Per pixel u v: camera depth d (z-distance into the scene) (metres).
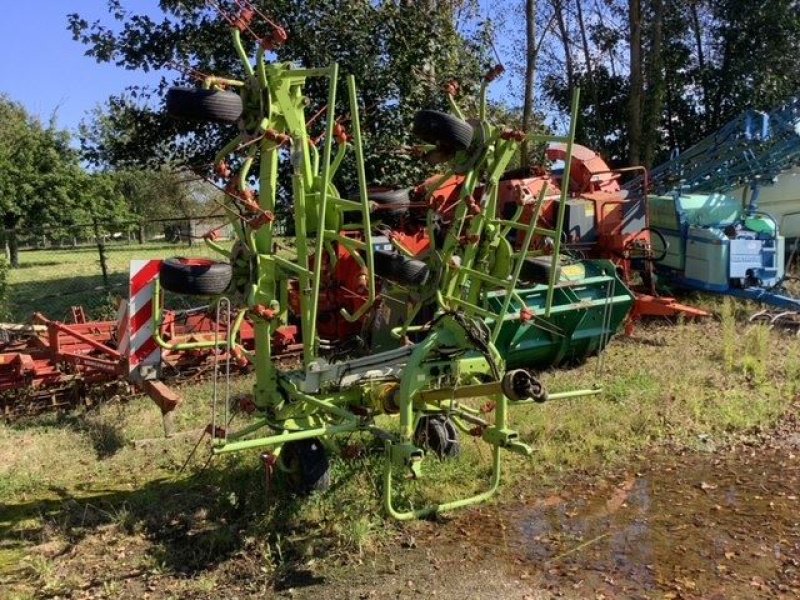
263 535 5.03
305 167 5.16
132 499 5.70
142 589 4.53
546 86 21.41
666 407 7.27
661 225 12.31
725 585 4.38
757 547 4.80
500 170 5.54
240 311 5.43
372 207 5.81
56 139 30.89
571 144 5.06
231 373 8.82
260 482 5.71
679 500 5.52
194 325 8.71
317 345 5.93
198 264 5.08
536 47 19.52
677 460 6.26
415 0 12.70
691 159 14.26
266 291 5.14
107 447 6.80
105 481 6.13
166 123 12.77
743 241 11.62
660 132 21.27
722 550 4.78
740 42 20.44
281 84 5.03
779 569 4.54
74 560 4.88
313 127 10.91
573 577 4.49
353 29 11.78
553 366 8.91
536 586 4.40
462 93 12.54
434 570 4.60
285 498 5.44
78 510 5.59
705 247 11.71
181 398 7.93
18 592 4.50
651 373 8.39
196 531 5.16
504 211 10.25
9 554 5.00
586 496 5.61
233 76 11.98
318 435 4.88
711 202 12.41
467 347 5.26
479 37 13.98
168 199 33.44
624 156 21.02
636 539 4.95
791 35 19.97
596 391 5.59
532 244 8.88
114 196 33.50
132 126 13.04
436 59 12.40
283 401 5.36
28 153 29.42
